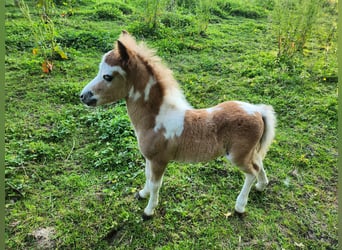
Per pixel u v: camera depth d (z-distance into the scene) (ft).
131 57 7.86
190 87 16.80
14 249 8.54
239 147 8.50
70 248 8.67
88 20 24.59
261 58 20.58
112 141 12.55
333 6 21.77
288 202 10.46
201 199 10.28
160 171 8.90
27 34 20.51
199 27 24.23
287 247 9.00
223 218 9.68
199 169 11.52
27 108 14.25
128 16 26.40
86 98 8.27
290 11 19.77
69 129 13.08
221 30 26.08
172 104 8.51
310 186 11.17
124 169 11.28
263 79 17.79
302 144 13.23
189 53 21.25
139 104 8.41
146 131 8.51
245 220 9.68
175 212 9.75
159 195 10.35
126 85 8.25
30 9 24.20
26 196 10.09
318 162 12.32
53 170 11.16
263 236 9.25
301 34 20.10
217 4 31.17
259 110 8.81
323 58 20.54
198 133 8.39
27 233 8.93
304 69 19.19
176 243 8.91
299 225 9.68
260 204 10.31
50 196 10.15
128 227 9.26
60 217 9.47
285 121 14.71
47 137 12.54
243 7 31.27
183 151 8.64
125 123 13.19
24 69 17.15
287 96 16.49
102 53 20.02
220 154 8.94
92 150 12.18
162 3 23.65
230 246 8.91
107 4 27.68
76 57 18.94
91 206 9.86
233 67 19.36
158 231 9.21
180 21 25.64
